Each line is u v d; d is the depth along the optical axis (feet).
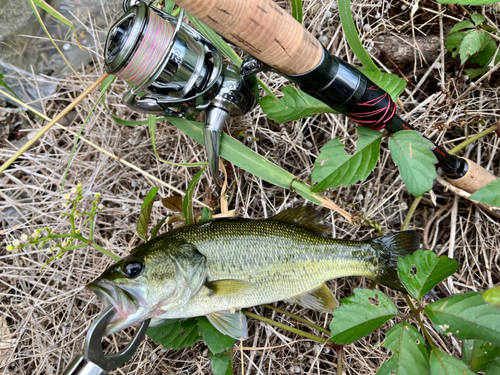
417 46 1.32
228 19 0.78
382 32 1.37
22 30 1.42
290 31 0.83
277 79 1.36
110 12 1.46
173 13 1.18
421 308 0.94
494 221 1.26
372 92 0.96
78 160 1.42
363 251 1.08
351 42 1.11
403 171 1.02
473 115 1.30
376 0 1.37
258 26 0.80
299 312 1.27
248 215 1.36
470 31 1.21
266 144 1.40
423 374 0.89
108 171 1.42
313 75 0.89
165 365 1.27
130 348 0.96
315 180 1.04
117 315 0.91
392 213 1.34
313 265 1.06
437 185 1.34
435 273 0.94
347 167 1.04
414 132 1.02
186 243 0.99
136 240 1.37
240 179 1.34
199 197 1.36
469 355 0.97
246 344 1.29
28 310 1.33
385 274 1.08
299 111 1.10
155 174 1.42
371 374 1.22
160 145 1.41
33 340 1.33
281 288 1.05
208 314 1.06
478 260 1.30
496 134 1.29
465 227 1.30
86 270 1.34
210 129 1.03
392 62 1.36
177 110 1.04
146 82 0.89
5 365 1.29
